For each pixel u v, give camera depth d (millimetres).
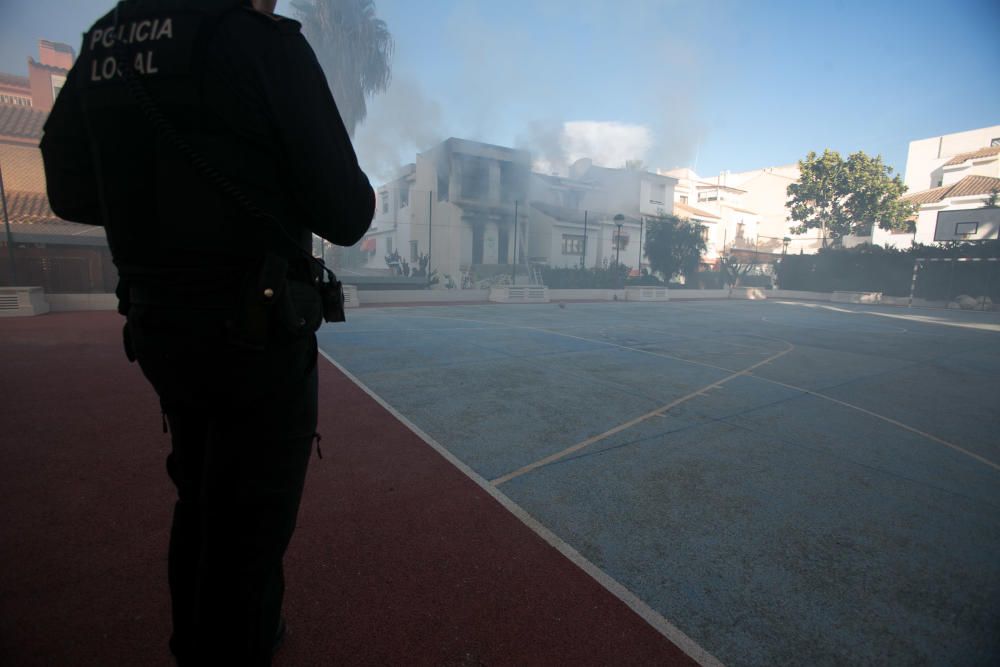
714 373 7242
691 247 29547
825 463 3875
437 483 3209
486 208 26172
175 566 1213
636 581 2279
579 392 5773
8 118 15758
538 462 3652
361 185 1095
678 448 4062
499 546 2510
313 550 2381
